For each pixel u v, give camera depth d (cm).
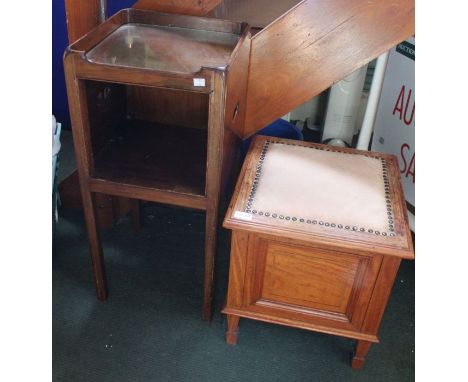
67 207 222
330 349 168
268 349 166
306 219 137
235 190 146
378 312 145
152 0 169
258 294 152
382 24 148
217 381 155
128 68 128
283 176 154
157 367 158
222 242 209
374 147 234
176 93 183
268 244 140
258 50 156
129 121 188
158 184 150
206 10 169
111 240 208
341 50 154
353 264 138
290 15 150
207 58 148
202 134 183
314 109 281
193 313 178
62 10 240
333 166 160
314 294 148
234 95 141
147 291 186
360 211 141
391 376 160
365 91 262
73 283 187
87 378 154
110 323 172
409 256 129
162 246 207
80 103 136
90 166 150
